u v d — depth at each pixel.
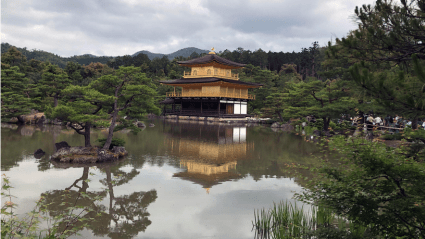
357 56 6.57
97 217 10.27
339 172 6.66
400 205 5.59
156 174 16.11
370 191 5.93
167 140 29.33
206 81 62.47
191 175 16.06
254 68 106.06
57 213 10.34
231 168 17.86
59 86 42.84
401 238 5.89
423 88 4.89
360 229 7.46
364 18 6.45
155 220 10.12
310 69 124.25
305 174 16.39
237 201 12.09
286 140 30.95
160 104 73.12
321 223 9.28
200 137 32.44
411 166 5.41
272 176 16.11
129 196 12.49
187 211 11.00
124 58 143.00
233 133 37.50
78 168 16.86
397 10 5.93
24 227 6.18
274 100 53.12
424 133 7.16
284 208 10.43
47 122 41.47
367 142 6.41
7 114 38.47
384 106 5.23
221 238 8.87
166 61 141.50
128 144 26.08
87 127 19.97
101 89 21.02
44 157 19.28
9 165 16.95
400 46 6.06
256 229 9.56
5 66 57.84
